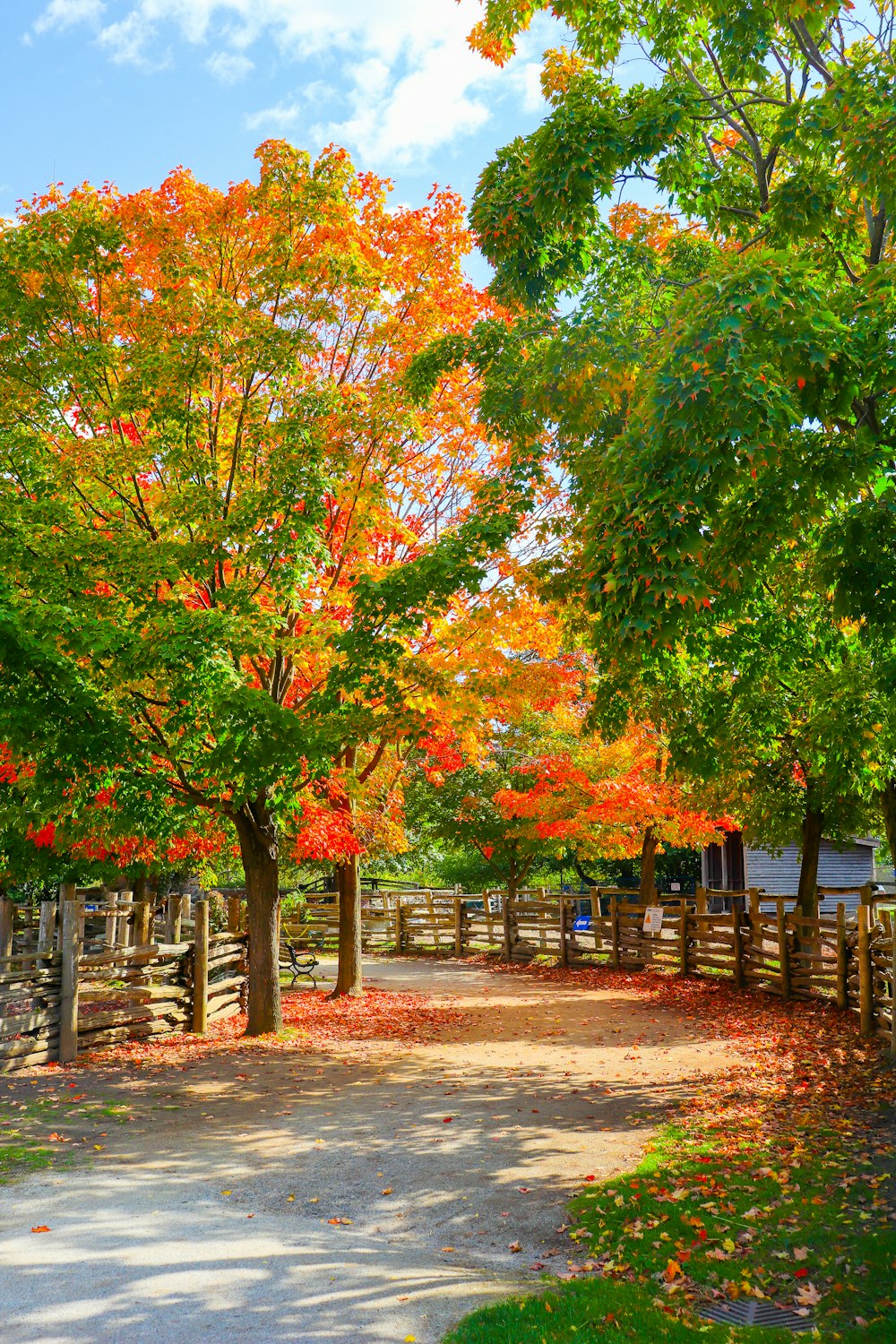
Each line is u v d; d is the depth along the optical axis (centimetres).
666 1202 654
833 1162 717
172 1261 559
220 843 1465
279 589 1076
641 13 909
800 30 823
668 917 2266
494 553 1134
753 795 1719
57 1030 1141
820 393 690
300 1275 542
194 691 958
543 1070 1103
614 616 694
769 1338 464
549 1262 579
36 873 1491
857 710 1059
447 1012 1538
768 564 945
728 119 889
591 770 2125
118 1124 871
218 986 1411
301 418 1112
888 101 721
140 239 1147
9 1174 722
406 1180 724
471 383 1328
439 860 3744
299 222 1166
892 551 752
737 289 621
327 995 1720
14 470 1045
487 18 967
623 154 837
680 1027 1369
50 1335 464
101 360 1052
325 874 3219
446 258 1319
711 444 627
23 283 1088
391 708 1116
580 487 1032
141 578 980
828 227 850
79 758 945
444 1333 471
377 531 1335
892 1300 499
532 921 2336
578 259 934
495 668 1316
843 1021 1334
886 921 1230
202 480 1102
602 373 846
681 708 1318
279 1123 882
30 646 860
